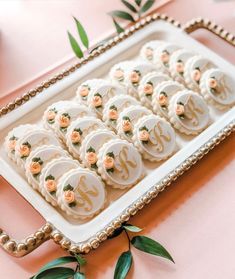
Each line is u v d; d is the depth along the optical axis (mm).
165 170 636
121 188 631
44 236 582
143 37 770
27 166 623
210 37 808
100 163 628
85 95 697
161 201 640
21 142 640
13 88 748
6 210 632
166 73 734
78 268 583
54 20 836
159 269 592
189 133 683
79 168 622
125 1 839
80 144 646
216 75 721
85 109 678
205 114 695
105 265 594
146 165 657
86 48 780
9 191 647
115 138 651
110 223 593
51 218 593
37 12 847
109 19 840
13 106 683
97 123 663
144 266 593
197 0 855
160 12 841
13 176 621
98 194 614
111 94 695
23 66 775
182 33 776
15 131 658
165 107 688
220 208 638
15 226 620
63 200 600
